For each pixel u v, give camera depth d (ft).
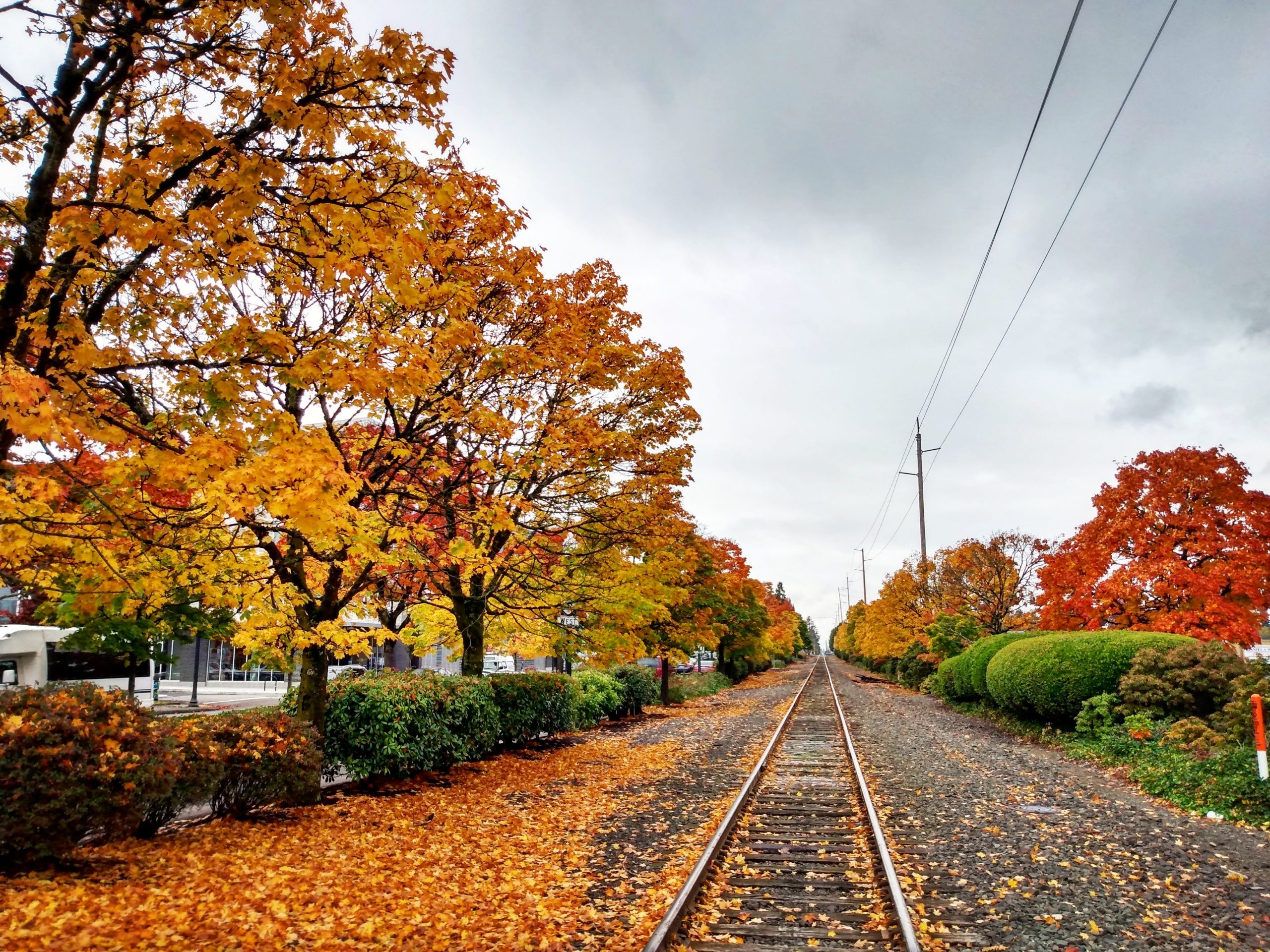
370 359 19.66
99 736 19.43
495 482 32.78
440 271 28.09
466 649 46.47
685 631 86.53
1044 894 19.56
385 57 17.26
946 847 24.29
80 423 16.88
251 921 17.15
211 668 140.46
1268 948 16.06
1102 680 46.24
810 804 31.63
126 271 18.25
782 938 16.96
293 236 18.98
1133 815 28.09
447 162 20.71
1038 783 35.24
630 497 42.27
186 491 21.30
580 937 17.37
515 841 26.07
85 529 19.66
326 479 16.98
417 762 35.76
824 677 172.24
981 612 101.76
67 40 16.40
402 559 30.14
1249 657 48.80
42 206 15.93
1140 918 17.78
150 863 20.92
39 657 78.59
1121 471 65.62
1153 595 61.00
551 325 35.53
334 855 23.35
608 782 37.91
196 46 16.85
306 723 29.50
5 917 15.25
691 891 18.65
